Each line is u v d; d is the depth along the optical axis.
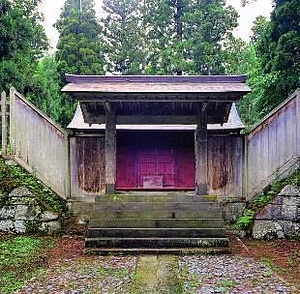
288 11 14.43
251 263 7.74
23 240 9.73
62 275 6.93
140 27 31.23
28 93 17.62
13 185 10.61
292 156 10.91
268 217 10.35
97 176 11.64
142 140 14.18
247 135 11.46
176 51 24.70
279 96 14.66
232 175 11.51
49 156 11.29
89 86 9.92
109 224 9.20
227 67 25.02
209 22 25.06
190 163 14.15
